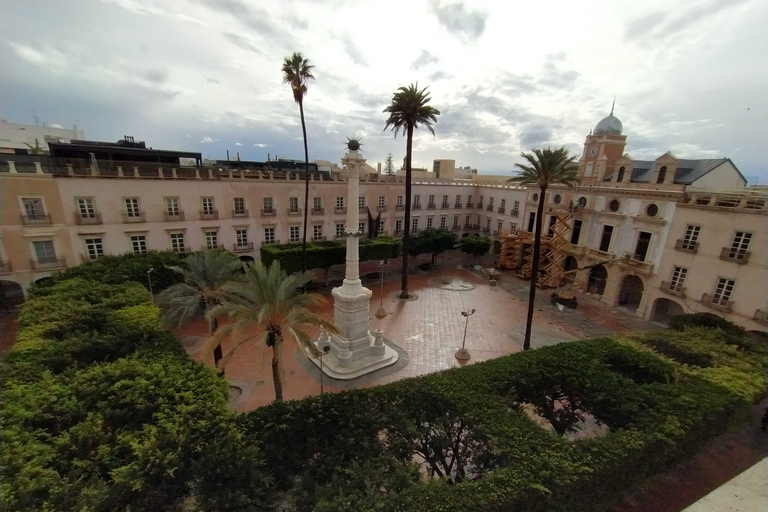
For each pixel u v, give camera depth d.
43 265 28.27
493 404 11.52
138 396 11.28
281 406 11.38
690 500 11.91
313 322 14.24
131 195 31.05
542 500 8.56
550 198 41.06
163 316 17.06
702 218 26.02
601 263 33.47
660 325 28.86
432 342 24.95
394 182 47.72
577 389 12.92
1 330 24.88
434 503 8.03
